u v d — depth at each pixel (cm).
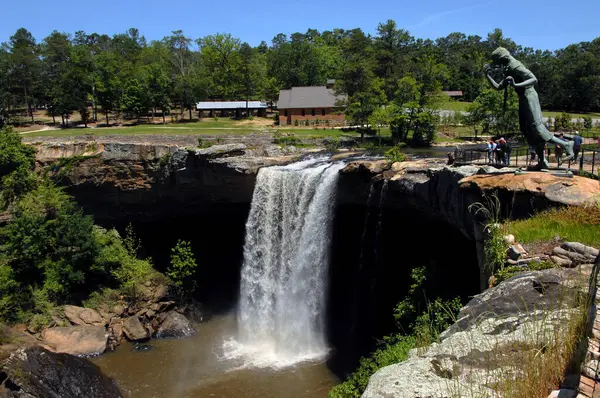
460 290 2589
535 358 773
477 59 11081
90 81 8112
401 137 6212
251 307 3775
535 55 11919
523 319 948
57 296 3691
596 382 642
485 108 6425
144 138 4844
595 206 1648
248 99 10406
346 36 17375
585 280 1096
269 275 3659
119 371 3064
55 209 4041
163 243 4588
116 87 8288
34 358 2656
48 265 3775
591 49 10156
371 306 3394
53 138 4744
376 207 3222
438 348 902
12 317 3422
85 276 3938
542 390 709
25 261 3791
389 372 826
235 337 3606
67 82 7956
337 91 7750
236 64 10556
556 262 1317
